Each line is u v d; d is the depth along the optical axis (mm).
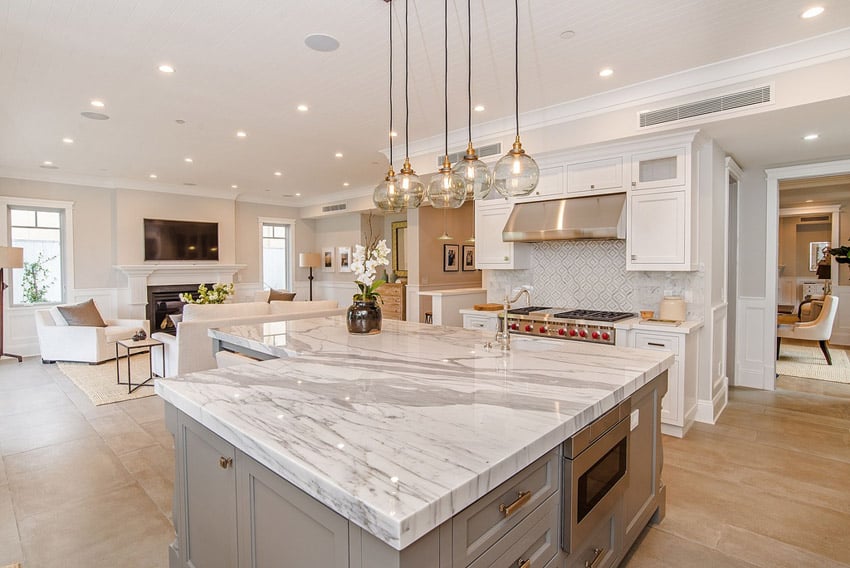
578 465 1491
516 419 1419
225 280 8820
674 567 2055
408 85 3621
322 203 9656
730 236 5031
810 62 2926
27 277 6832
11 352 6590
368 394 1671
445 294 5445
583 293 4590
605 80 3531
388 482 1019
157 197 8000
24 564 2074
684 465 3076
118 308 7652
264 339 2850
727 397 4531
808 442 3459
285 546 1238
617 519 1896
